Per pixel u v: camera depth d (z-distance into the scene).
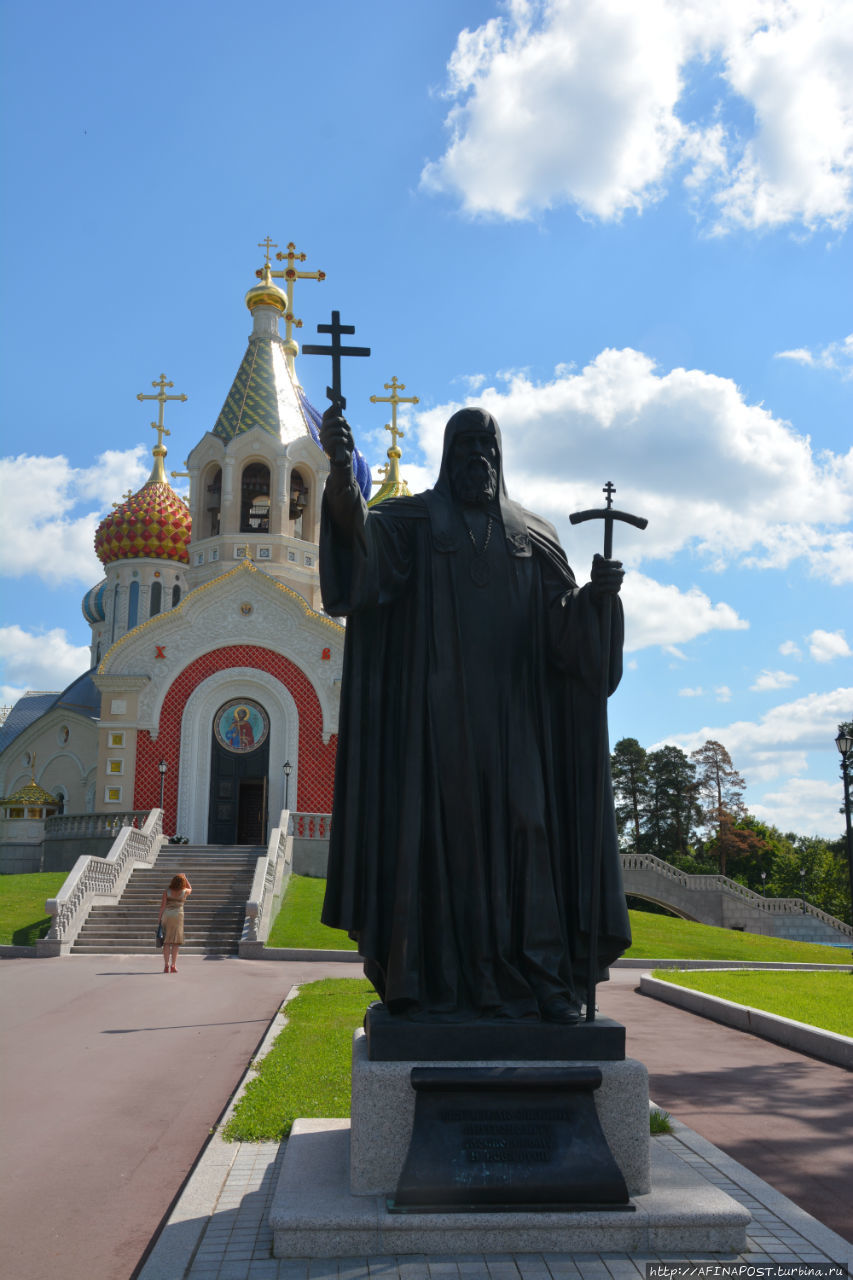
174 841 37.19
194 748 39.88
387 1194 5.23
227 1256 4.95
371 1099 5.33
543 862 5.95
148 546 53.91
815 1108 8.89
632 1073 5.40
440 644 6.12
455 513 6.39
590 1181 5.04
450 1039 5.52
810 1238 5.19
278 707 40.53
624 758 76.69
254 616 40.91
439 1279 4.60
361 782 6.20
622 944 6.10
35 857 46.97
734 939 31.52
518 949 5.86
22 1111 8.66
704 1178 5.63
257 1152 6.91
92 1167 7.10
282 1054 10.35
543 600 6.49
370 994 15.79
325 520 5.99
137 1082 9.84
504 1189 5.00
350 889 6.03
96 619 59.50
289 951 24.00
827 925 45.56
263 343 49.97
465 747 5.97
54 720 51.31
